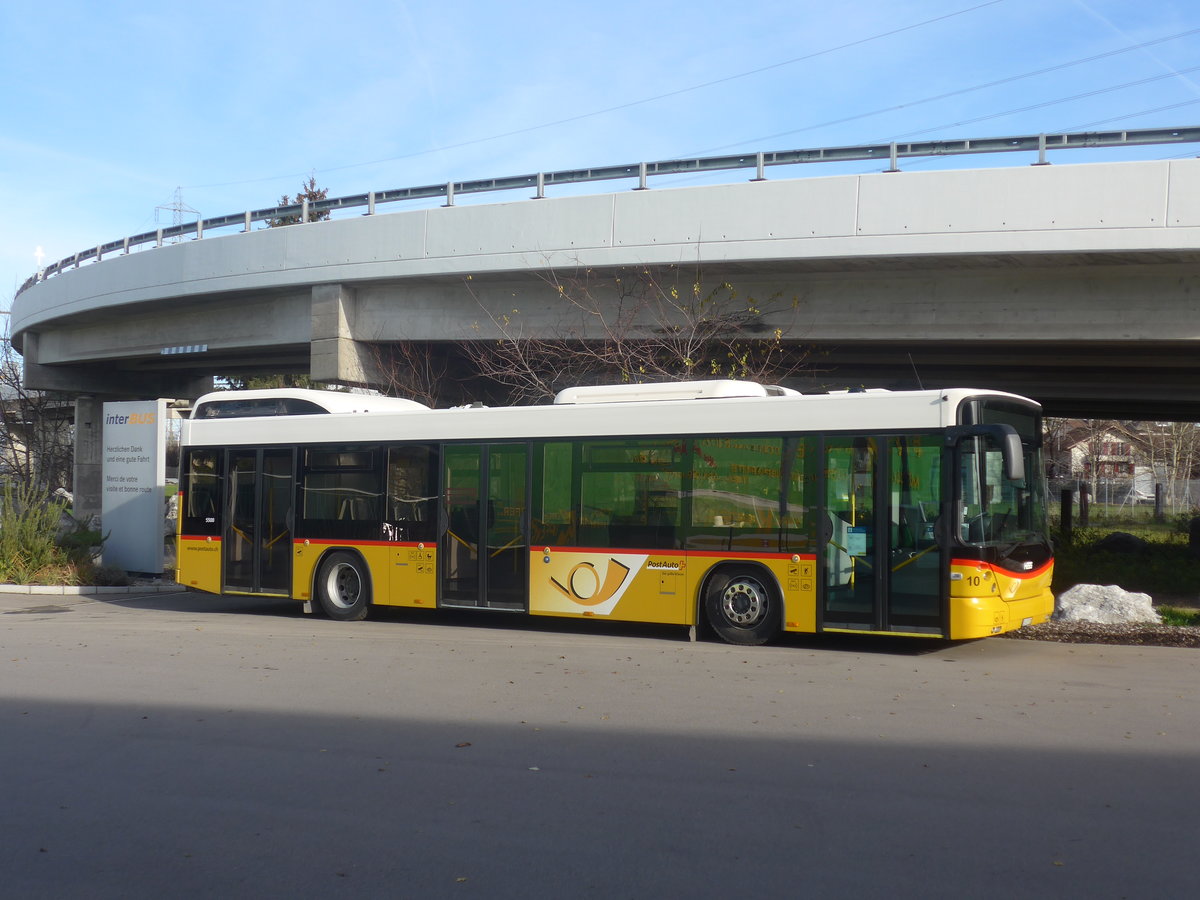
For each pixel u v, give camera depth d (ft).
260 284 76.28
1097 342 56.24
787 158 59.21
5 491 73.61
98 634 46.34
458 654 39.93
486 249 65.77
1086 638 44.45
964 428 38.50
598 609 44.78
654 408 44.27
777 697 31.19
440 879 17.10
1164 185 49.80
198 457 56.95
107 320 101.86
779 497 41.45
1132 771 23.04
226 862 18.06
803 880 16.80
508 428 47.44
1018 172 52.47
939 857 17.78
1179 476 174.40
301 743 26.07
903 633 38.83
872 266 58.13
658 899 16.12
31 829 19.93
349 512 51.60
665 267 61.72
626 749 25.13
